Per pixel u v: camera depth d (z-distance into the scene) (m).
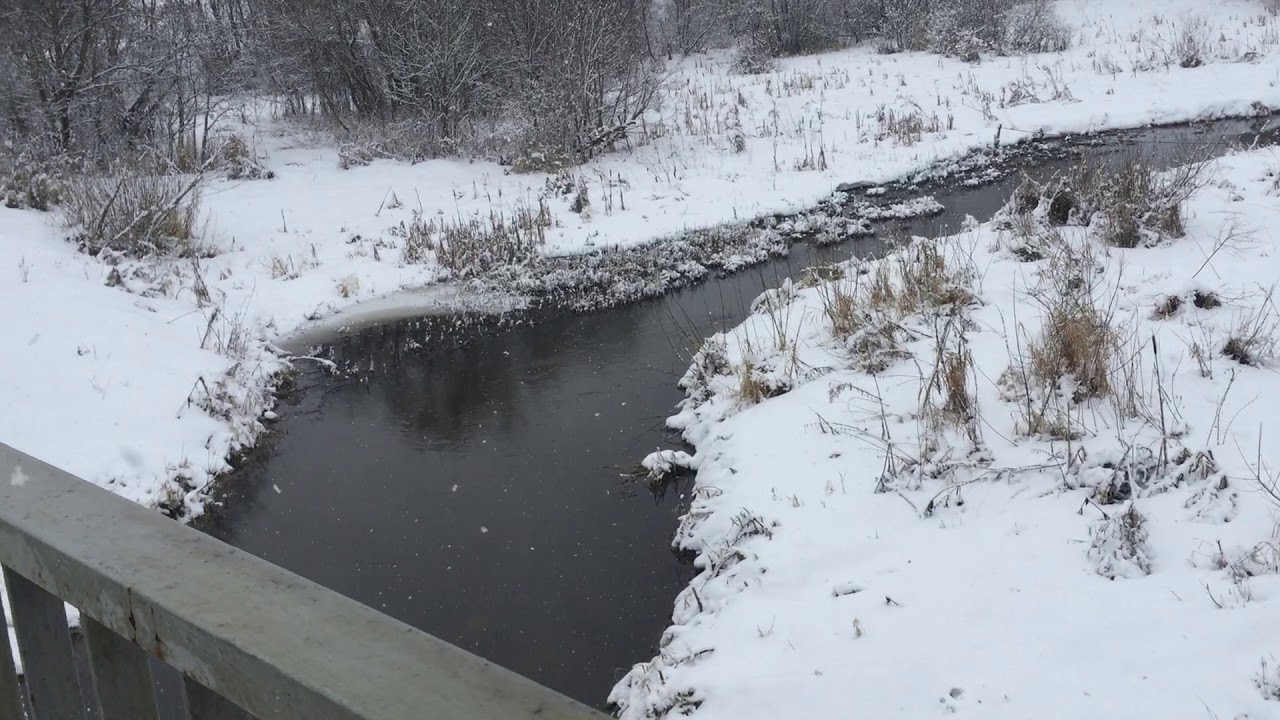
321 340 10.41
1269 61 17.97
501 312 10.86
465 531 6.59
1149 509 4.94
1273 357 6.30
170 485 7.17
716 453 6.85
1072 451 5.55
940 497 5.39
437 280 11.88
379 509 7.03
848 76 20.56
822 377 7.48
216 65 17.12
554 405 8.48
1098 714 3.61
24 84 14.91
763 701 4.04
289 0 18.16
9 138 14.91
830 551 5.18
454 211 14.29
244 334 10.05
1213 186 10.52
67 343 8.68
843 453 6.19
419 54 17.39
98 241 11.65
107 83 15.21
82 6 15.27
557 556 6.19
